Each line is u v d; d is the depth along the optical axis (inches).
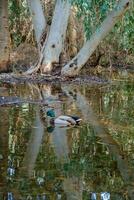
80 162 366.3
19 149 388.2
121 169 354.9
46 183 320.2
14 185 315.0
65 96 649.6
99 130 459.2
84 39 920.3
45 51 813.2
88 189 317.7
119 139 430.6
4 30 811.4
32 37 1050.1
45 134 434.6
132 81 849.5
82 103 599.8
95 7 877.8
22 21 1063.6
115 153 390.6
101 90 727.7
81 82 797.2
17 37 1056.8
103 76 892.0
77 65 821.2
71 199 296.7
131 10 920.9
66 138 426.6
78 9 890.1
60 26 813.9
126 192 315.3
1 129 442.9
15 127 452.1
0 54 811.4
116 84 801.6
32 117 495.8
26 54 994.1
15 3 1020.5
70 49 941.2
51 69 812.0
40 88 710.5
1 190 306.3
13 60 935.0
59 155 379.6
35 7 824.3
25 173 337.7
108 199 303.1
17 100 591.5
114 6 849.5
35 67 812.0
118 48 1142.3
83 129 460.8
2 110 527.2
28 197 297.6
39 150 390.0
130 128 471.2
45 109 542.3
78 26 952.3
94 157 381.4
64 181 327.0
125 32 990.4
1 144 398.6
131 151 399.9
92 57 957.8
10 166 350.3
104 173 346.9
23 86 720.3
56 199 297.1
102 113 540.4
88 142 418.0
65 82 787.4
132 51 1160.8
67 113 529.0
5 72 814.5
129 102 622.2
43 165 355.6
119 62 1137.4
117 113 543.5
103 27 810.2
